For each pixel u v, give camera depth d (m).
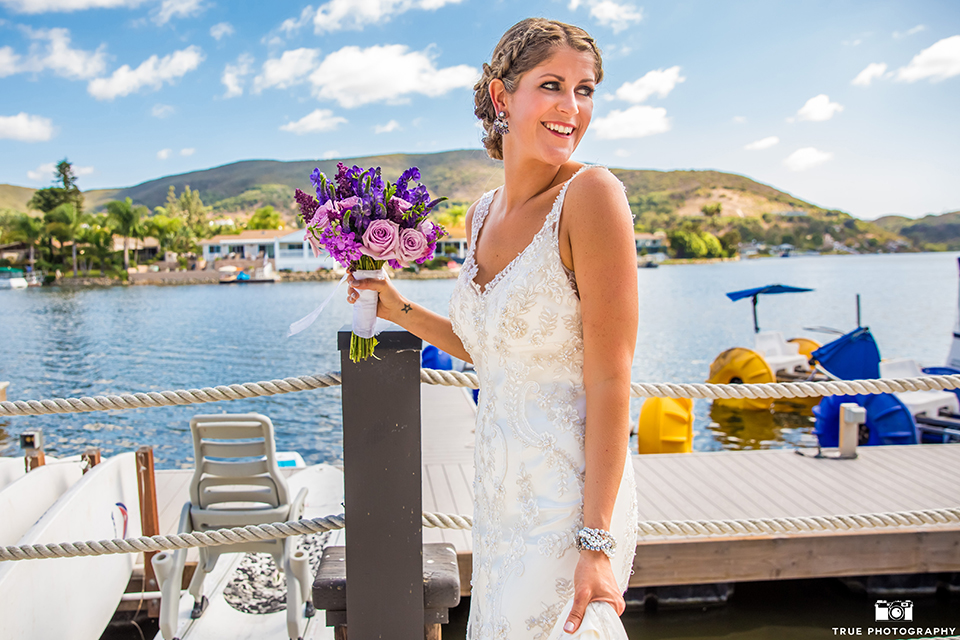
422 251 1.37
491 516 1.35
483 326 1.33
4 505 2.58
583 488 1.23
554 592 1.20
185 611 3.39
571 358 1.27
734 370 11.76
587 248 1.17
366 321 1.53
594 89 1.32
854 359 10.06
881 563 3.93
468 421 7.66
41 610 2.41
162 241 99.75
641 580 3.81
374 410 1.63
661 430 6.54
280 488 3.29
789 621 3.85
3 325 32.91
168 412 13.90
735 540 3.85
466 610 3.82
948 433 7.52
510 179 1.40
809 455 5.66
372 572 1.68
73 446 11.30
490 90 1.40
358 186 1.41
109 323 33.38
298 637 3.10
